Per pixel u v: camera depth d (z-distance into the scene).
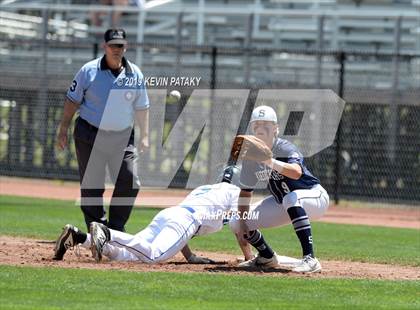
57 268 23.38
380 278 25.00
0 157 69.12
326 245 35.94
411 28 74.62
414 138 61.28
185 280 22.19
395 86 61.78
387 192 61.38
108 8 71.69
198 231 25.52
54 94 67.62
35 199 55.53
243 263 25.75
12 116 68.62
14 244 30.19
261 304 19.45
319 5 82.50
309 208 24.95
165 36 79.31
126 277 22.23
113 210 29.41
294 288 21.78
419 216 55.72
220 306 19.00
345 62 64.94
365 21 76.31
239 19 80.06
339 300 20.38
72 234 24.81
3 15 80.69
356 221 51.00
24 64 68.69
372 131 61.88
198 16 77.00
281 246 34.38
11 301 18.88
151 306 18.73
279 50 60.56
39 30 79.50
